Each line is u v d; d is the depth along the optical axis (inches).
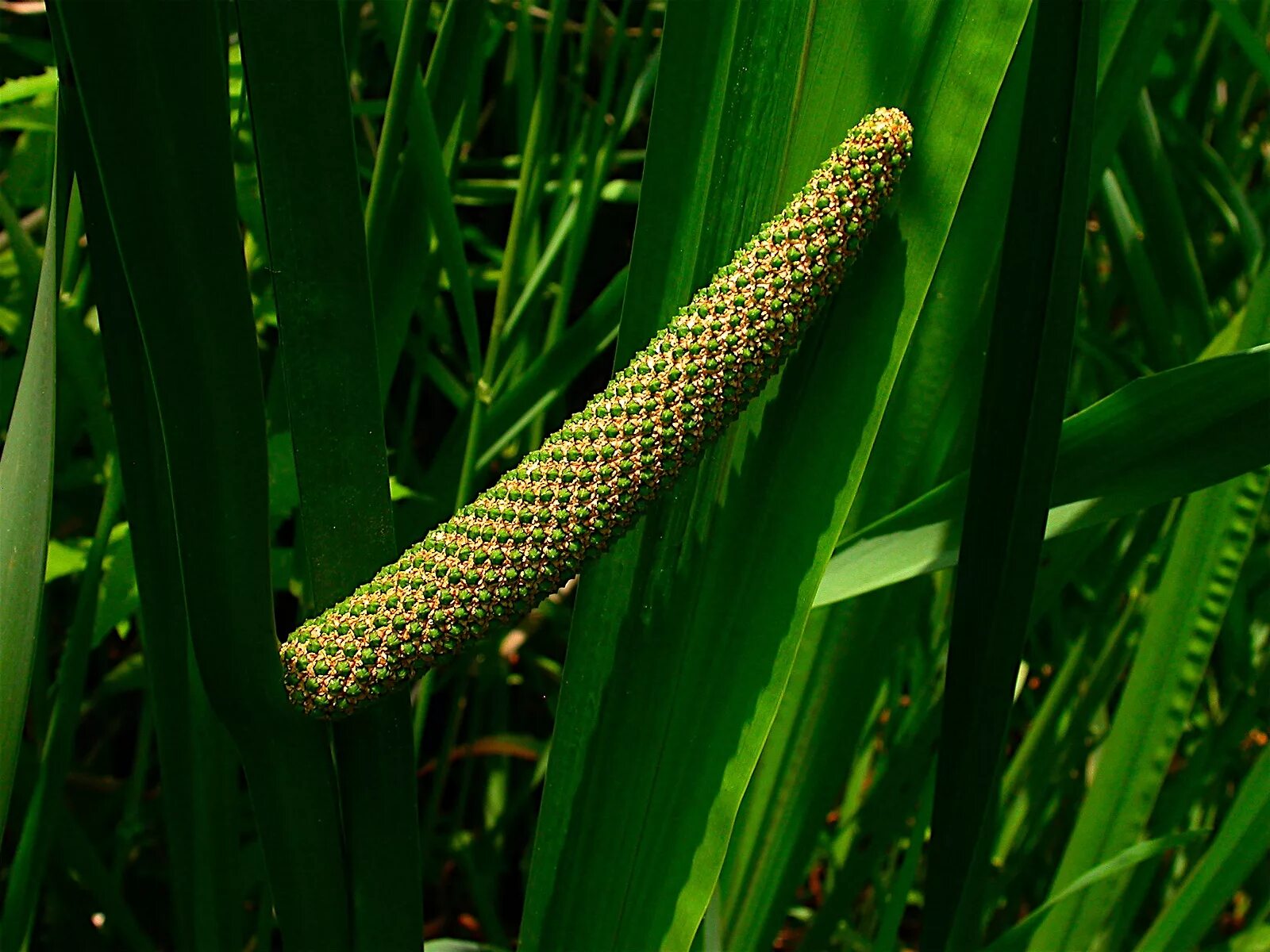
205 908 7.2
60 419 9.5
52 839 7.9
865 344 5.7
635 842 6.3
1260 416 5.6
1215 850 7.5
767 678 6.0
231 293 4.7
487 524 5.2
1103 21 6.7
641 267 5.9
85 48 4.3
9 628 5.3
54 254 5.2
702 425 5.2
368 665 5.2
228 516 4.9
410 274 7.4
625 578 6.2
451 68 7.3
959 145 5.5
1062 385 5.5
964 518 6.0
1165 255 8.6
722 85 5.7
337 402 5.4
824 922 9.1
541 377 9.0
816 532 5.9
